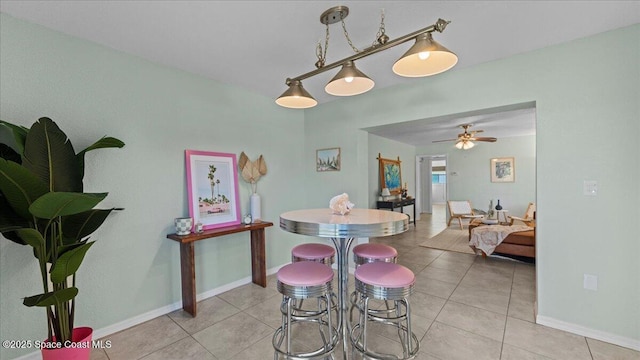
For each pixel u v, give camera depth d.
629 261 1.93
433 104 2.77
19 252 1.78
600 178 2.01
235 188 3.05
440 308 2.54
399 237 5.64
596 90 2.01
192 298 2.44
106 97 2.15
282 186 3.65
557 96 2.15
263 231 3.09
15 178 1.33
